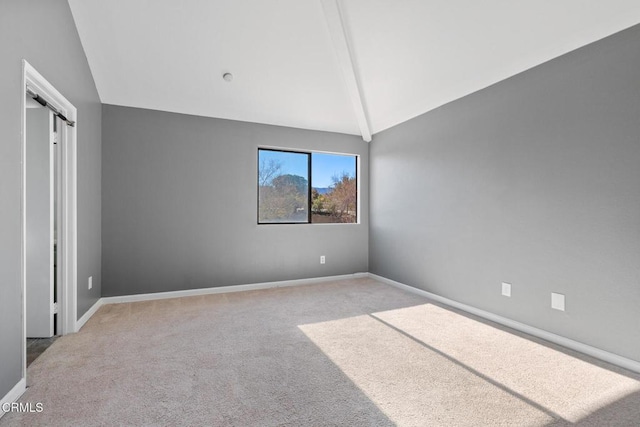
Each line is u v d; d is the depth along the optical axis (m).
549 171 2.63
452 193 3.58
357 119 4.72
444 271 3.69
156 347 2.49
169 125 3.94
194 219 4.06
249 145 4.37
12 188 1.78
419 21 2.87
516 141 2.89
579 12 2.23
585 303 2.39
